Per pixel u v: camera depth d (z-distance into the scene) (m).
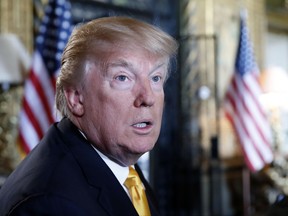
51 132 1.24
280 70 5.93
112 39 1.13
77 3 5.02
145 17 5.61
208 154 5.67
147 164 4.94
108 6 5.29
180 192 5.61
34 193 1.03
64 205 1.02
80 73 1.17
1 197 1.12
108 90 1.14
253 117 4.68
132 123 1.16
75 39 1.19
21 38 4.14
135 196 1.27
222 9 5.86
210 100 5.68
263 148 4.67
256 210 5.49
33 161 1.15
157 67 1.17
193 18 5.80
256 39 6.21
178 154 5.65
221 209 5.69
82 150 1.18
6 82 3.93
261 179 5.61
